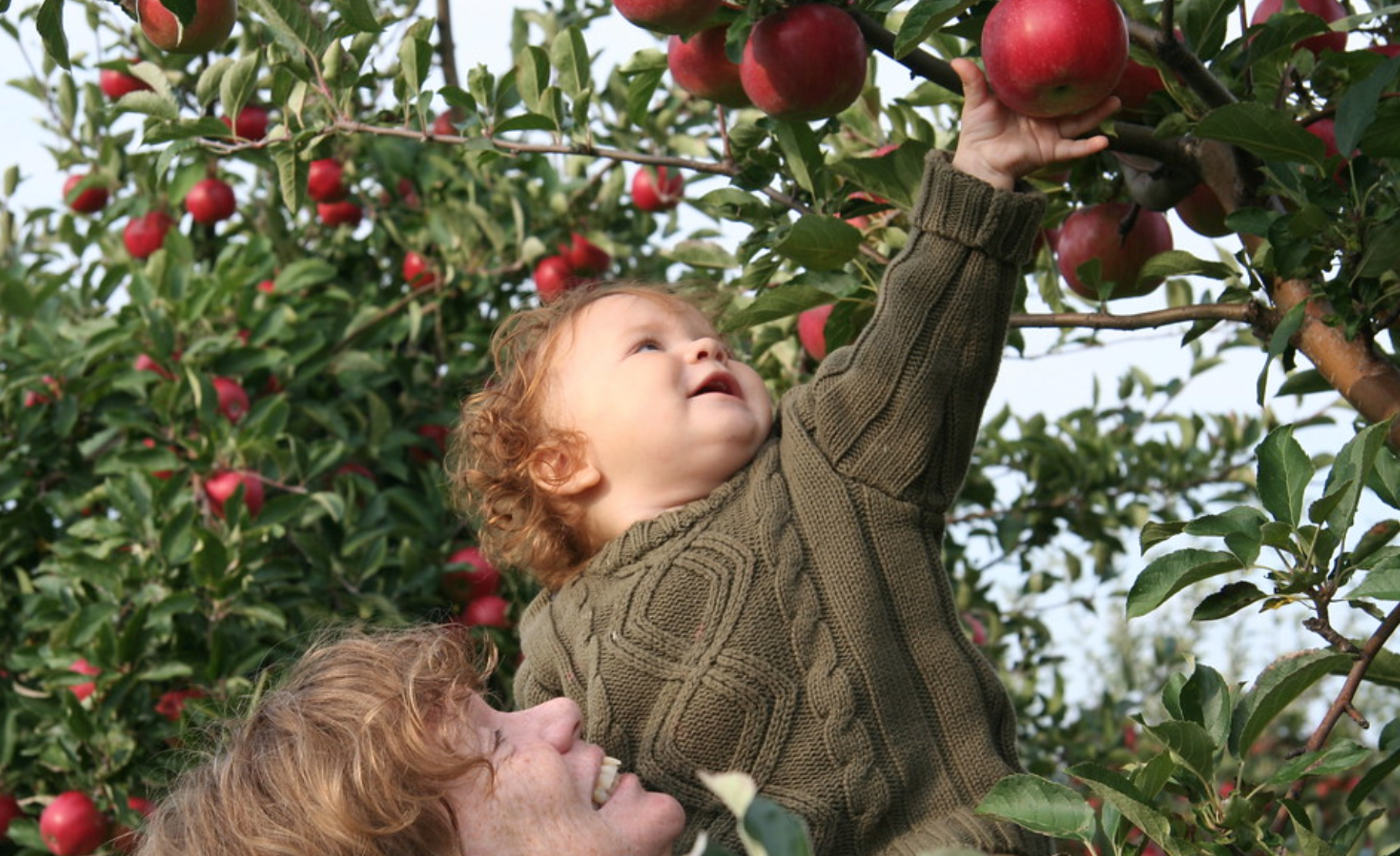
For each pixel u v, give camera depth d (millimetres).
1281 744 6098
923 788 1607
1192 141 1957
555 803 1364
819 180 2244
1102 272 2191
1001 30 1669
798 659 1622
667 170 4066
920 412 1702
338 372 4480
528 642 1829
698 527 1708
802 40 1868
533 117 2311
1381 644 1527
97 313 4746
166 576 3721
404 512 4426
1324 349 1849
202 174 4531
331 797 1331
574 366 1820
